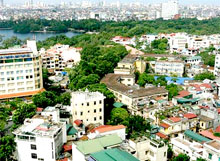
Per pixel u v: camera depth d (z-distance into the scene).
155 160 70.44
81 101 93.69
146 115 99.75
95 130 80.19
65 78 176.50
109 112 105.44
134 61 167.50
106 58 173.62
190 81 144.88
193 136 81.00
